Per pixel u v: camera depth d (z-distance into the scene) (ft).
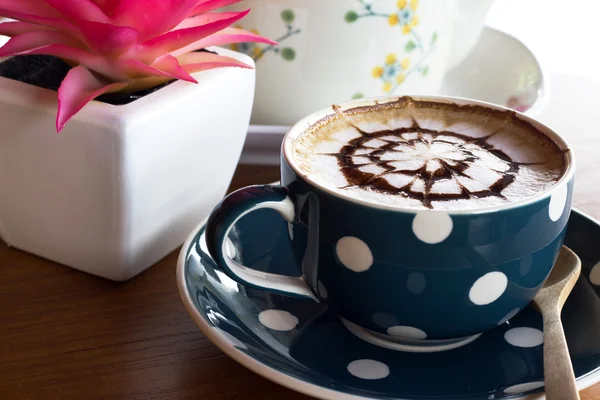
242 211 1.27
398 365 1.27
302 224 1.28
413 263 1.21
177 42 1.37
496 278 1.23
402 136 1.39
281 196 1.29
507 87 1.95
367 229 1.21
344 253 1.24
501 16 4.20
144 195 1.41
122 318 1.40
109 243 1.42
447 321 1.25
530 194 1.25
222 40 1.46
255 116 1.81
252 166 1.79
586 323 1.32
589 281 1.39
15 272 1.49
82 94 1.35
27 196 1.44
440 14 1.73
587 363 1.23
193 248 1.41
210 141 1.50
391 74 1.74
